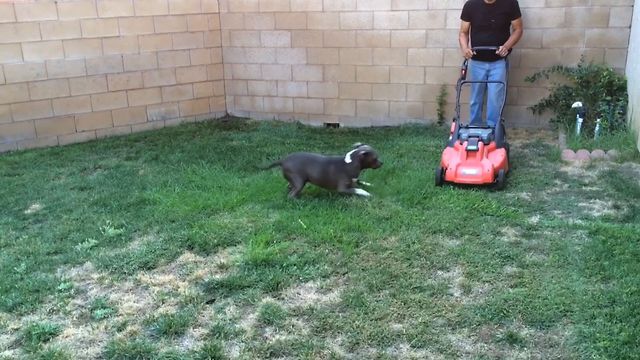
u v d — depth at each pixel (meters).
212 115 7.00
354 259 3.17
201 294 2.91
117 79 6.25
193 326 2.65
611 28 5.38
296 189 4.06
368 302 2.76
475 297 2.78
